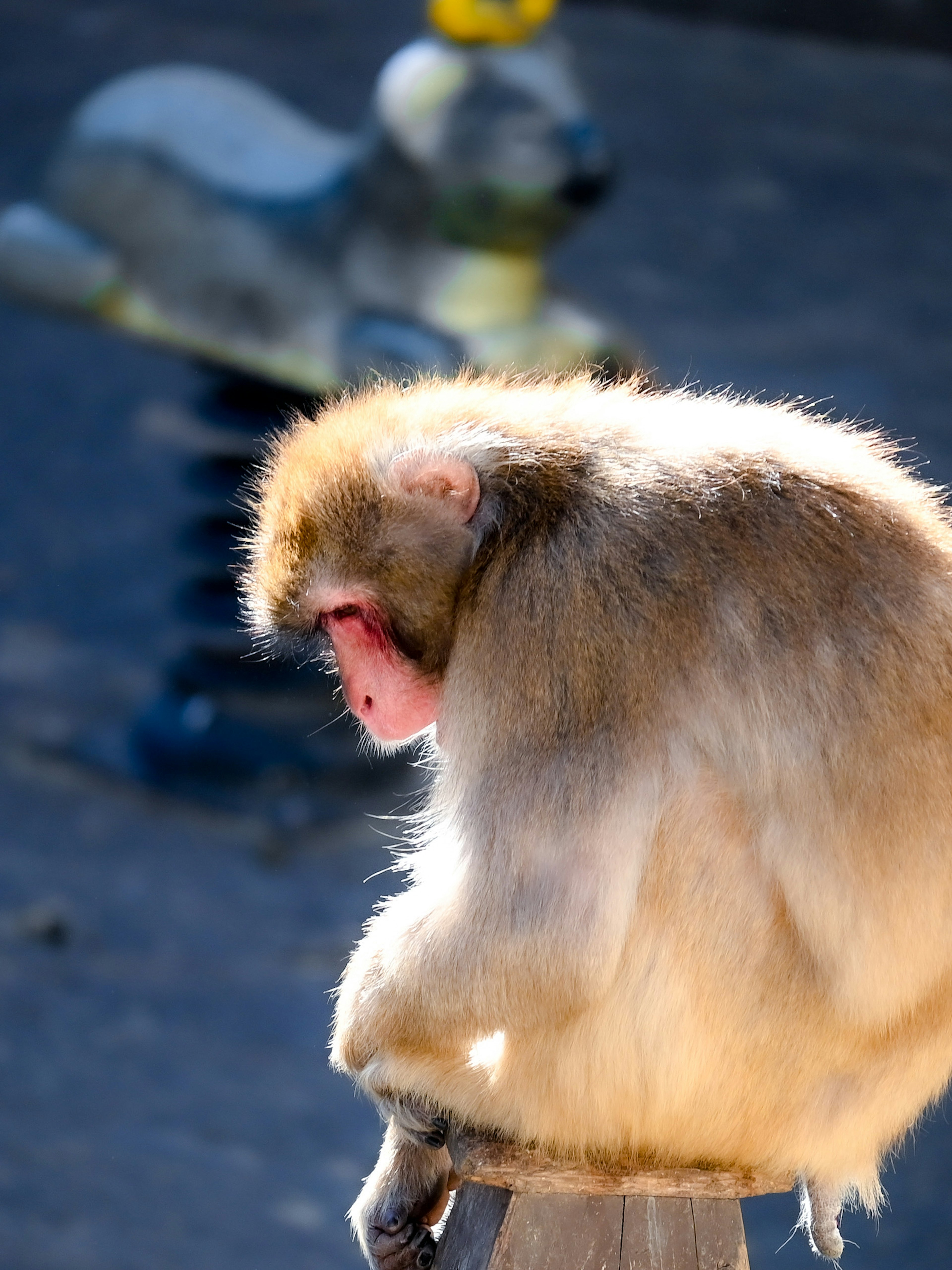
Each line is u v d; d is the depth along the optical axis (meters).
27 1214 30.92
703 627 12.01
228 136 44.97
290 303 43.16
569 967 11.98
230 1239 30.81
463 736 12.56
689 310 77.75
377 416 14.08
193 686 48.56
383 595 13.73
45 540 62.06
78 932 40.78
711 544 12.16
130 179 44.50
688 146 94.00
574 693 12.16
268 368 43.97
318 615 14.05
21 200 78.38
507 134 41.53
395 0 109.88
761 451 12.62
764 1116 12.67
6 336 77.69
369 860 45.00
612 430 13.27
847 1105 12.66
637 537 12.32
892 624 11.88
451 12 42.12
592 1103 12.71
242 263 43.59
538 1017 12.20
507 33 42.41
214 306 44.03
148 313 44.97
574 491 12.80
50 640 55.62
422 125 41.56
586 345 42.34
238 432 46.41
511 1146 12.60
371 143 42.50
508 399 13.99
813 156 94.19
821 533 12.12
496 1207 12.02
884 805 11.77
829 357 74.00
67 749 49.44
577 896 11.97
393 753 14.60
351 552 13.71
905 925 11.90
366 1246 14.11
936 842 11.82
